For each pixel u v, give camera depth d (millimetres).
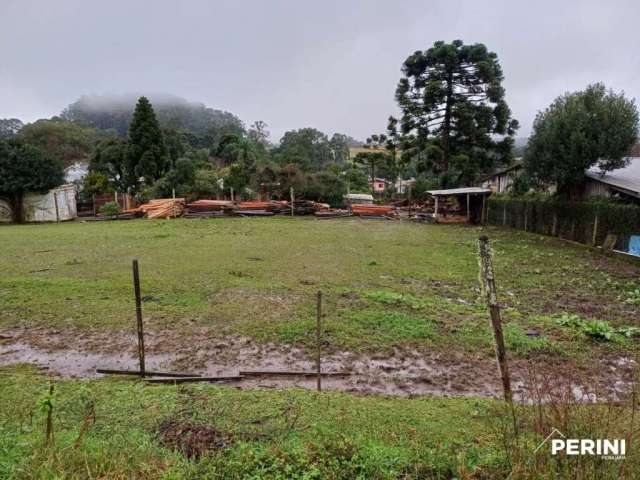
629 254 10953
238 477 2297
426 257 10742
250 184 26125
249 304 6305
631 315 6180
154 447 2623
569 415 2453
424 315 5848
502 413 3086
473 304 6629
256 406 3367
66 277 8023
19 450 2402
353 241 13539
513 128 24609
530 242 13836
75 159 40562
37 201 21875
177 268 8945
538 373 4176
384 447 2635
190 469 2340
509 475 2139
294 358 4531
